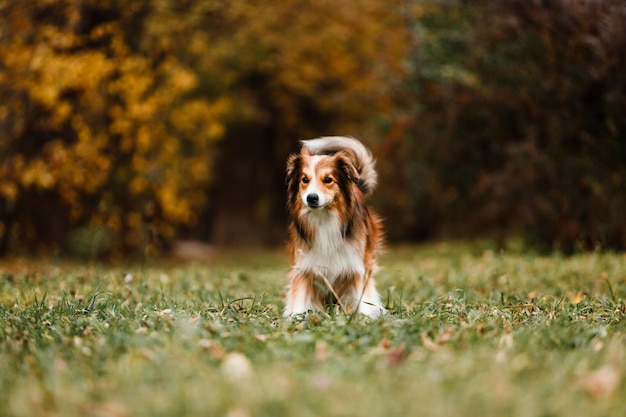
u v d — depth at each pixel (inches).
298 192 242.5
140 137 516.4
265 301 272.5
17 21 454.9
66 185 497.4
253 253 718.5
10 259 489.1
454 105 514.9
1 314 228.8
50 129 494.0
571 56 438.9
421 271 383.9
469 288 316.2
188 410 130.0
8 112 460.8
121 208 549.6
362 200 261.0
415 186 573.6
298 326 203.5
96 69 466.0
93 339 184.5
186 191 608.4
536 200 470.3
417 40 547.8
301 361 159.2
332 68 748.0
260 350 171.3
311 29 677.9
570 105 453.1
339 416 127.2
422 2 527.2
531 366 153.2
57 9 465.4
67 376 150.9
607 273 335.9
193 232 914.1
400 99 563.5
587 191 462.0
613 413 127.6
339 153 241.3
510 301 259.9
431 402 131.2
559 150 466.0
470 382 140.7
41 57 442.9
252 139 869.8
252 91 771.4
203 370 153.3
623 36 394.3
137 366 154.2
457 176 545.6
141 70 497.7
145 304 251.1
